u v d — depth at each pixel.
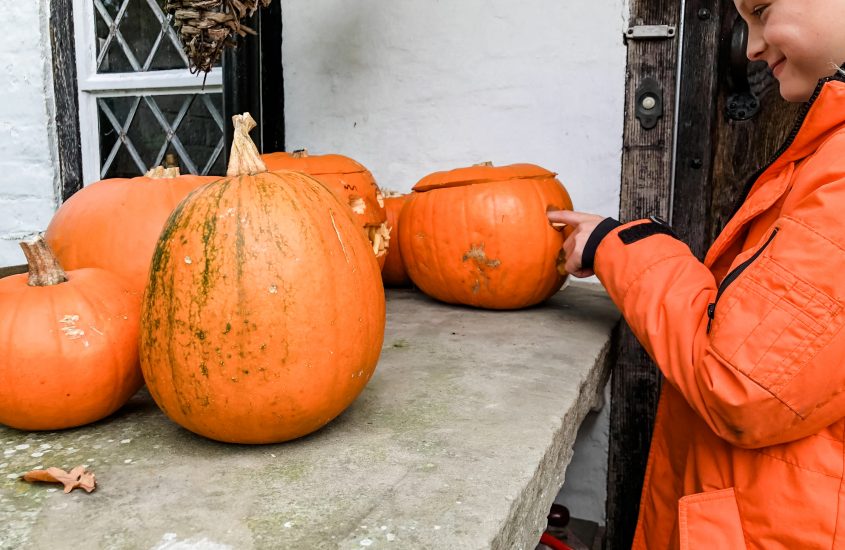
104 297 0.89
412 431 0.86
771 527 0.83
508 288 1.51
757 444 0.81
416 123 2.05
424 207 1.59
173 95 2.48
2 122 2.71
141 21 2.52
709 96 1.64
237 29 1.13
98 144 2.67
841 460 0.79
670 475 1.13
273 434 0.80
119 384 0.88
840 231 0.73
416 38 2.01
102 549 0.59
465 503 0.67
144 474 0.75
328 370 0.80
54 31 2.61
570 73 1.84
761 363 0.75
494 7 1.90
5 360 0.81
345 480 0.72
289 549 0.59
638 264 1.03
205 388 0.77
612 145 1.83
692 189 1.69
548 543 1.53
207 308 0.76
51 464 0.77
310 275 0.78
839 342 0.73
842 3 0.82
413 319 1.51
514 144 1.94
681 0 1.62
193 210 0.80
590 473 1.88
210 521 0.64
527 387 1.04
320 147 2.19
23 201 2.74
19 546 0.60
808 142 0.89
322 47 2.12
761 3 0.89
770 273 0.77
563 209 1.54
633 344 1.76
